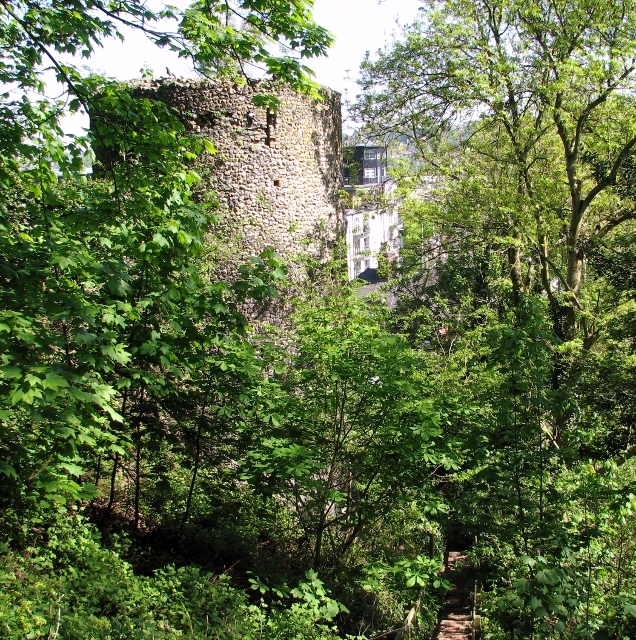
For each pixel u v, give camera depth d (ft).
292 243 54.44
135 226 22.82
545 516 22.49
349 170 74.02
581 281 67.00
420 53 60.75
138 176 22.79
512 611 19.81
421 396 30.96
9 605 15.84
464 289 65.46
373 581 29.63
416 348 46.44
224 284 23.50
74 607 17.83
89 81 22.57
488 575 29.43
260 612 22.06
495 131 62.95
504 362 23.68
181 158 24.95
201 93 51.85
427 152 62.75
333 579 30.94
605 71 50.60
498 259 60.59
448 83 60.34
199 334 23.13
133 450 31.53
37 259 19.39
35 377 13.52
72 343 19.98
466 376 43.75
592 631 17.58
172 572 23.18
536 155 61.26
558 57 54.65
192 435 28.94
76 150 23.18
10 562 19.17
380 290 43.80
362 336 29.73
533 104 59.41
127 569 22.97
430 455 27.89
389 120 65.00
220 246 47.42
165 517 32.58
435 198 61.21
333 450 31.14
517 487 22.72
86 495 19.56
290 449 26.81
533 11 52.24
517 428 23.66
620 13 51.75
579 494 22.13
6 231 20.18
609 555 22.88
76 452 19.33
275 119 53.36
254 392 28.50
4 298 17.25
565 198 62.28
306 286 47.60
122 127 22.86
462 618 37.58
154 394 26.78
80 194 24.22
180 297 22.65
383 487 31.07
